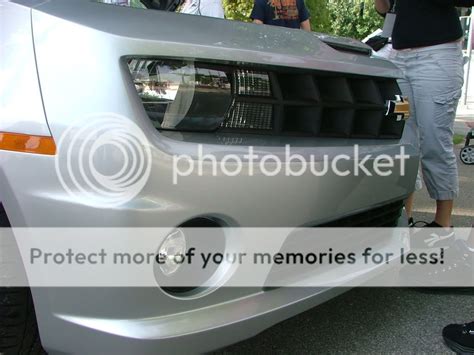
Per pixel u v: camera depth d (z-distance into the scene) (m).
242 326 1.79
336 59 2.15
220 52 1.80
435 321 2.64
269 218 1.82
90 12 1.80
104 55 1.63
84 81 1.63
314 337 2.49
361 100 2.23
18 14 1.77
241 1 9.59
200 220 1.71
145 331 1.62
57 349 1.67
